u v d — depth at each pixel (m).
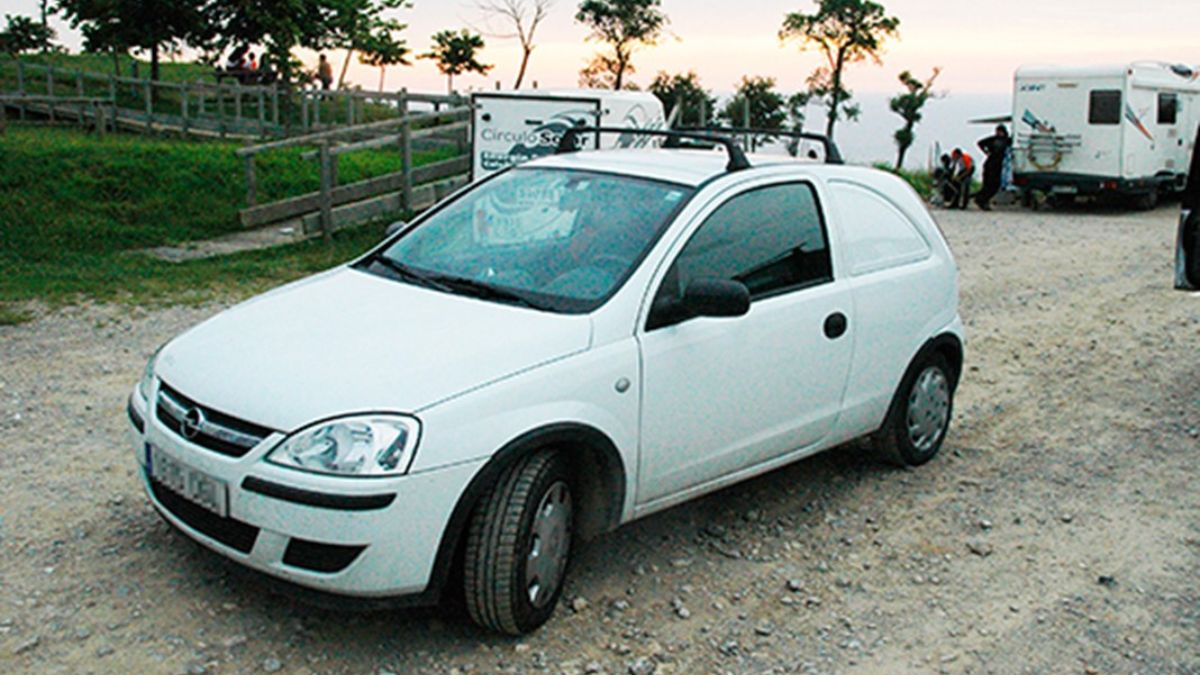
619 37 38.56
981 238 17.00
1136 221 20.48
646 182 4.87
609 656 3.95
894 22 44.44
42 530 4.67
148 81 25.75
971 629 4.33
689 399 4.45
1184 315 10.83
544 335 4.04
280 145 14.09
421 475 3.57
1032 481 6.04
